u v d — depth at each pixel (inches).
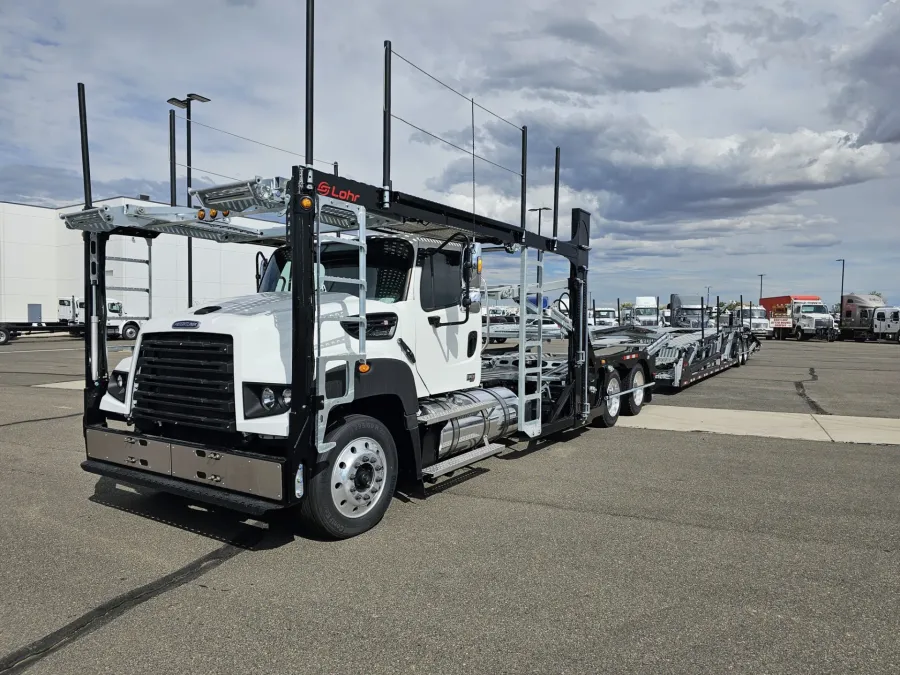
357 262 216.1
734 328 772.0
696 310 734.5
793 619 132.5
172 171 252.1
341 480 176.1
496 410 256.8
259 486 160.1
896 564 162.4
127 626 130.0
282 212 167.9
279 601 140.9
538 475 252.1
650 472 257.4
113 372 205.9
